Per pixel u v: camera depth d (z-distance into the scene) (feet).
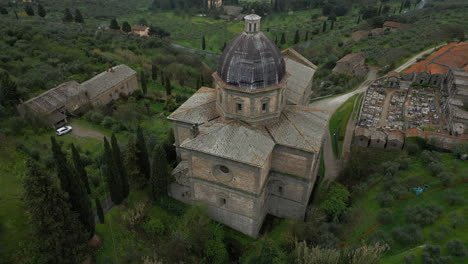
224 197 136.05
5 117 213.05
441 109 251.39
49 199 100.99
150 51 426.92
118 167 145.69
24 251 119.03
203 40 477.36
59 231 106.42
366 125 232.53
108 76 270.67
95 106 249.55
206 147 123.95
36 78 265.95
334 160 197.98
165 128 232.73
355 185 164.45
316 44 470.80
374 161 184.65
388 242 125.18
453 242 115.85
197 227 134.00
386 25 476.95
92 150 196.54
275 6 634.43
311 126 135.95
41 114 212.84
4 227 127.75
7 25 367.04
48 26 418.51
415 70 297.53
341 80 325.62
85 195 121.90
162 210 152.66
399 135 195.72
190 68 375.66
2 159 170.30
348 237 133.08
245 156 118.93
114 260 126.31
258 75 121.19
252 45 121.70
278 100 131.23
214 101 153.38
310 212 144.66
